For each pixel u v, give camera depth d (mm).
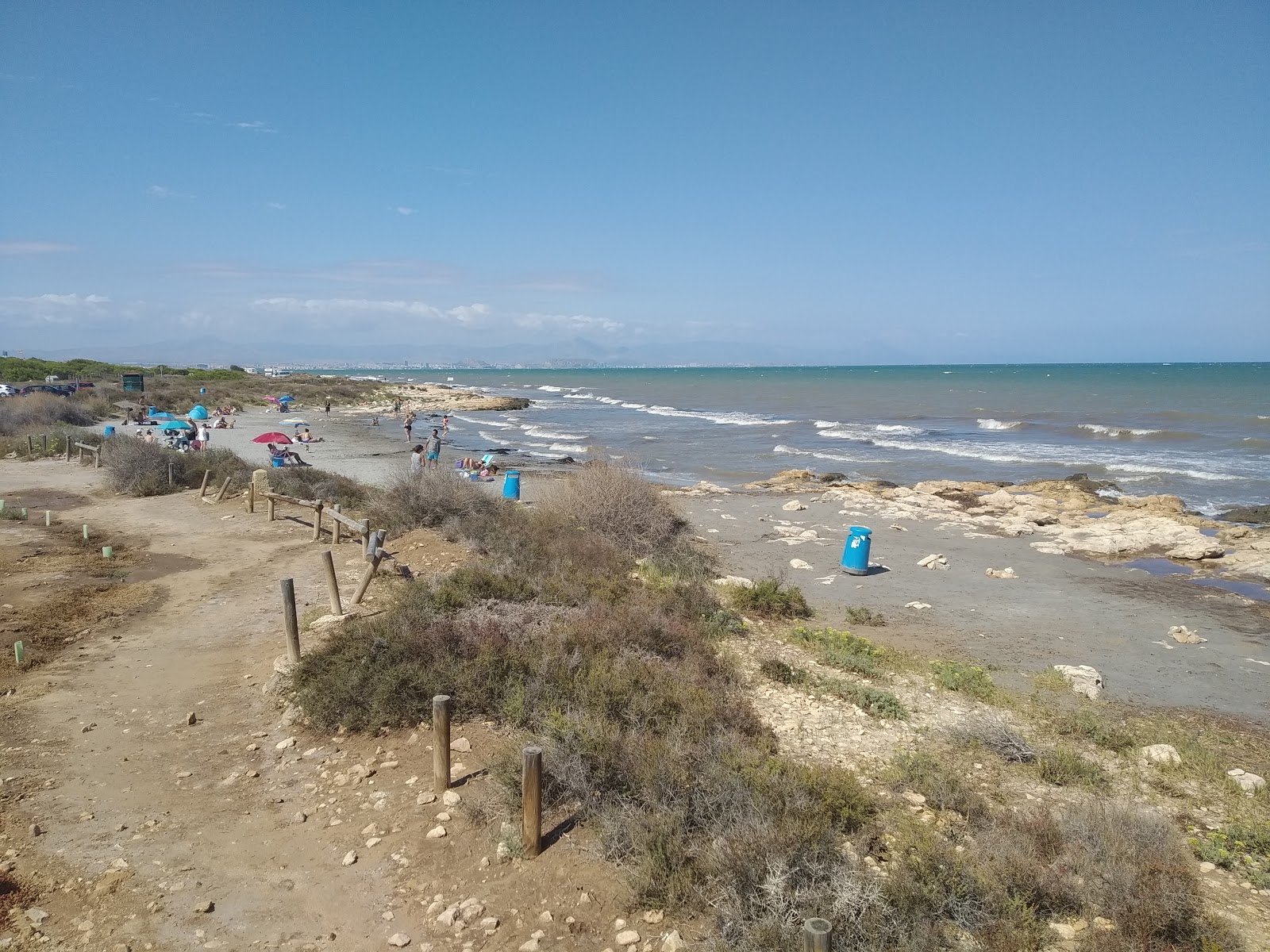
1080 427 45625
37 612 11266
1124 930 5301
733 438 46188
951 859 5758
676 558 16812
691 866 5555
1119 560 18953
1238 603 15523
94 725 8008
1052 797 7617
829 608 14914
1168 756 8711
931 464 35375
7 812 6293
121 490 21375
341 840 6082
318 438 40875
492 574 12000
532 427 53938
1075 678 11289
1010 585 16688
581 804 6449
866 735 8852
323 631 10234
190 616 11555
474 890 5457
